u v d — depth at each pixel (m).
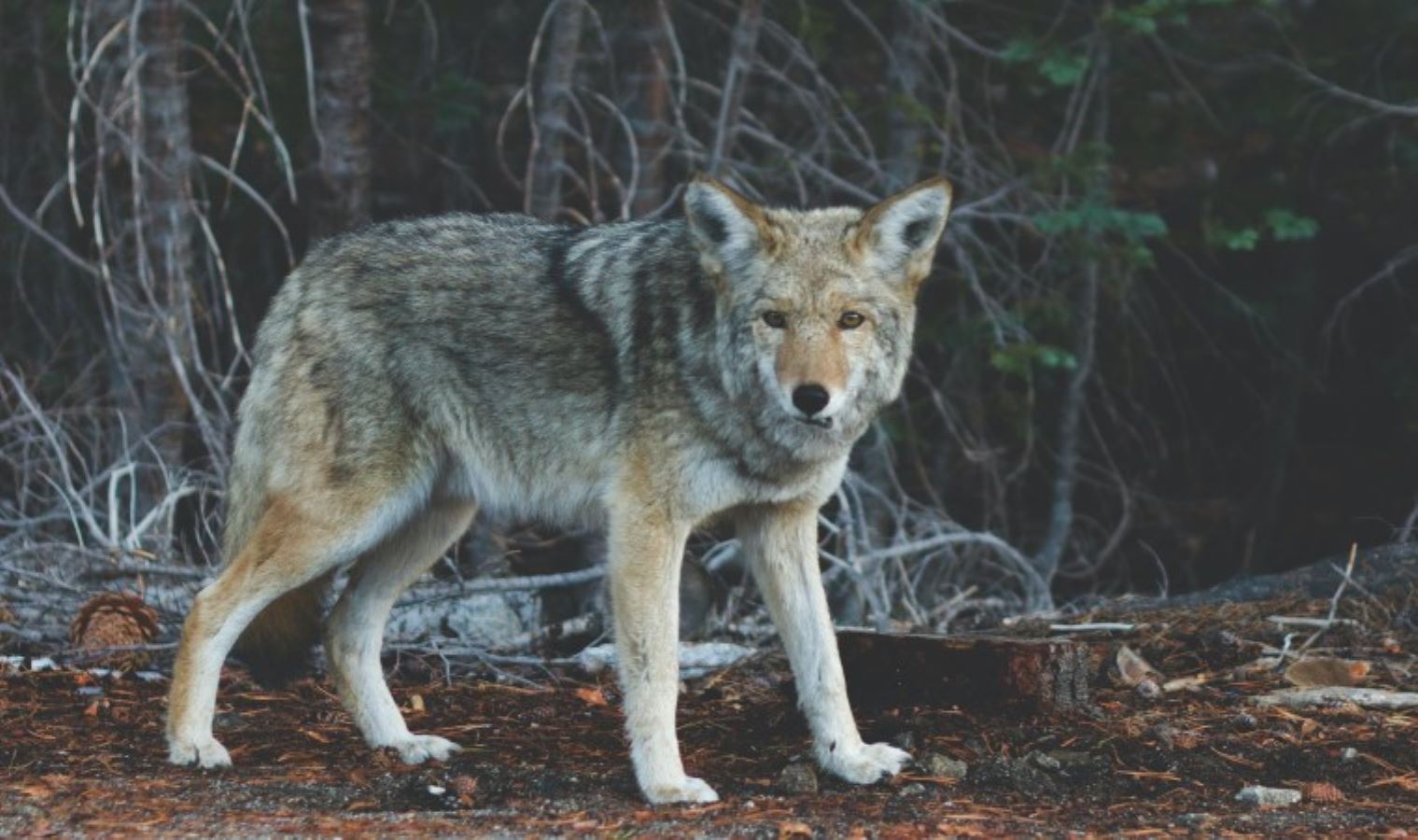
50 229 18.42
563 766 8.73
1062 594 21.00
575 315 8.52
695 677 11.29
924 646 9.59
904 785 8.22
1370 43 19.45
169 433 15.17
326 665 10.41
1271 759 8.86
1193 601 12.71
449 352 8.73
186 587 11.98
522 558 15.96
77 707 9.87
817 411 7.56
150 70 14.91
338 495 8.64
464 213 9.20
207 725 8.62
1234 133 20.03
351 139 15.65
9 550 12.73
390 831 7.19
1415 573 12.32
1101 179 17.81
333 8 15.45
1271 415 21.69
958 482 21.08
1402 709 9.90
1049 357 16.16
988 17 19.00
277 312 9.02
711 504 8.13
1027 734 9.05
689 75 19.03
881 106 18.03
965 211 16.95
